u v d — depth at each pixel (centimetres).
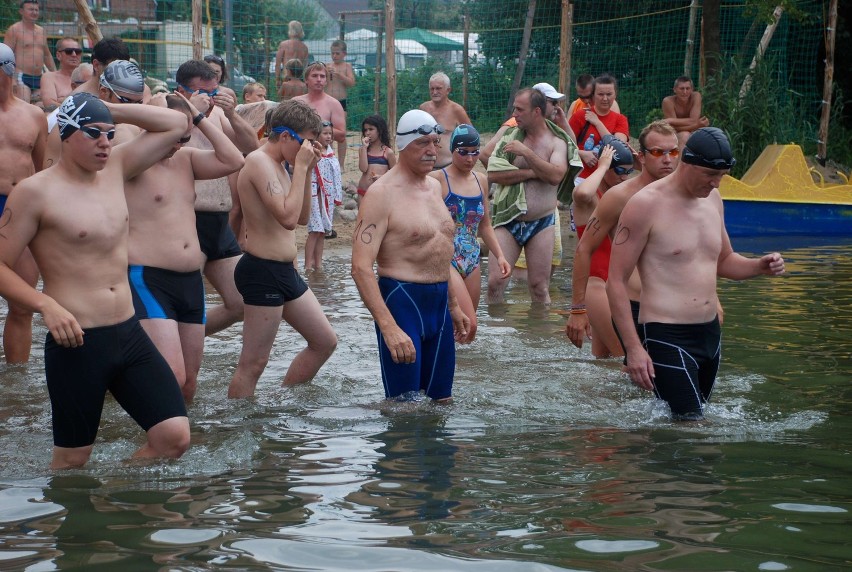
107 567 321
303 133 569
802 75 2228
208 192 650
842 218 1480
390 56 1566
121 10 2056
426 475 423
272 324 577
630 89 2316
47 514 374
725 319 807
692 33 1994
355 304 913
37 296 417
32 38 1318
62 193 434
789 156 1562
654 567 316
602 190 747
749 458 446
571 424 517
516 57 2358
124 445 480
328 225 1152
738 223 1493
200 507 382
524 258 1052
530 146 903
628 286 608
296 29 1664
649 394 586
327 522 363
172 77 1983
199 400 575
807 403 550
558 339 758
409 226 555
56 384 436
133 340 447
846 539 342
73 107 429
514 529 354
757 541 340
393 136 1583
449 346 573
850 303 878
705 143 511
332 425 516
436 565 320
